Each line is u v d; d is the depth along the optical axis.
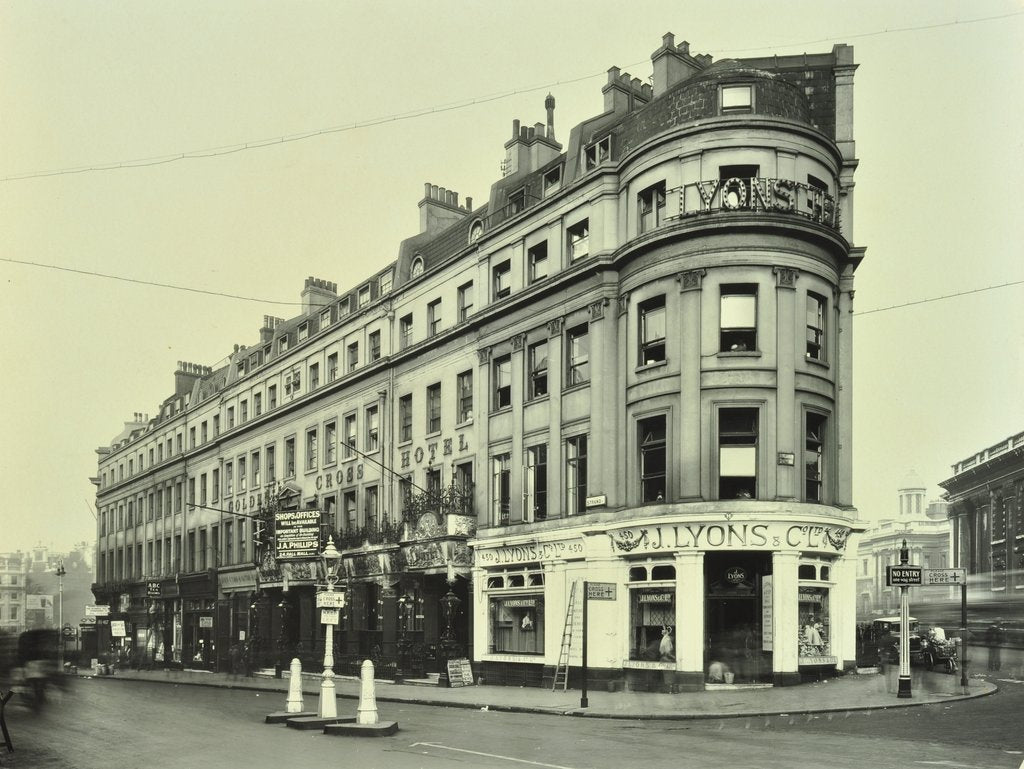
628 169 25.94
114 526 70.50
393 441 36.84
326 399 42.53
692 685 22.25
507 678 28.67
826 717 16.95
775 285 23.41
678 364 23.75
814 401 23.70
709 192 23.55
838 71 26.80
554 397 27.91
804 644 23.03
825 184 24.75
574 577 26.19
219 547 52.38
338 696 27.23
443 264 34.25
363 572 36.34
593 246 26.88
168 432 62.03
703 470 22.97
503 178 33.19
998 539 42.03
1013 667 27.22
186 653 55.31
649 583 24.02
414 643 32.69
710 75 24.61
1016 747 12.52
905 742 13.16
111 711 21.33
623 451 25.36
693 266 23.67
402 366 36.81
